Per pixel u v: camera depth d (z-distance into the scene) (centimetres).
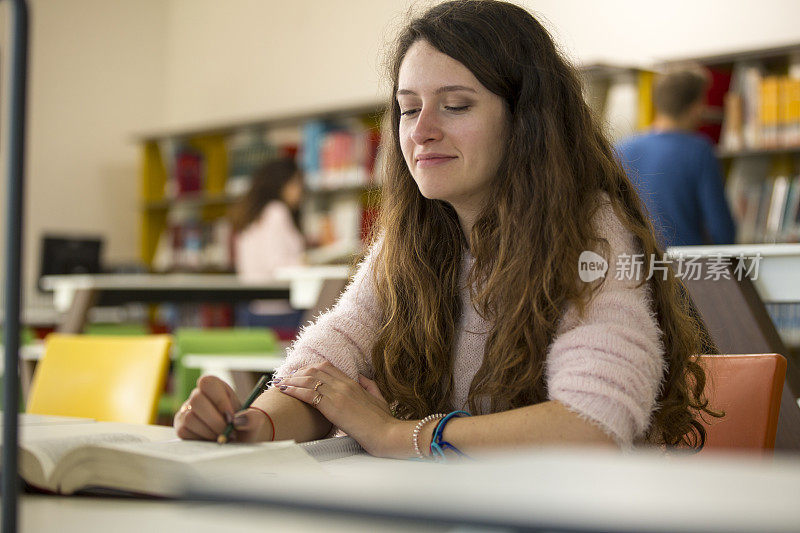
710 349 145
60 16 645
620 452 96
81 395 198
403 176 129
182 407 100
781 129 371
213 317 573
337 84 582
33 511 74
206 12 666
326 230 528
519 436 97
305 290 256
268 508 40
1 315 60
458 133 115
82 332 354
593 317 104
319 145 533
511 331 110
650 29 451
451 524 35
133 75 680
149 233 645
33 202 625
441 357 121
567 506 34
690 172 314
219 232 597
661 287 113
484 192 119
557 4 482
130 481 77
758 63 387
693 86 322
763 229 371
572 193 112
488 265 117
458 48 114
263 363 243
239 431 97
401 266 126
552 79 116
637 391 98
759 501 34
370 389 122
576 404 96
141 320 586
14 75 62
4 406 59
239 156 591
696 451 120
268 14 626
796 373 150
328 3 589
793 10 409
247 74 638
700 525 31
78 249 511
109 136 666
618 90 424
